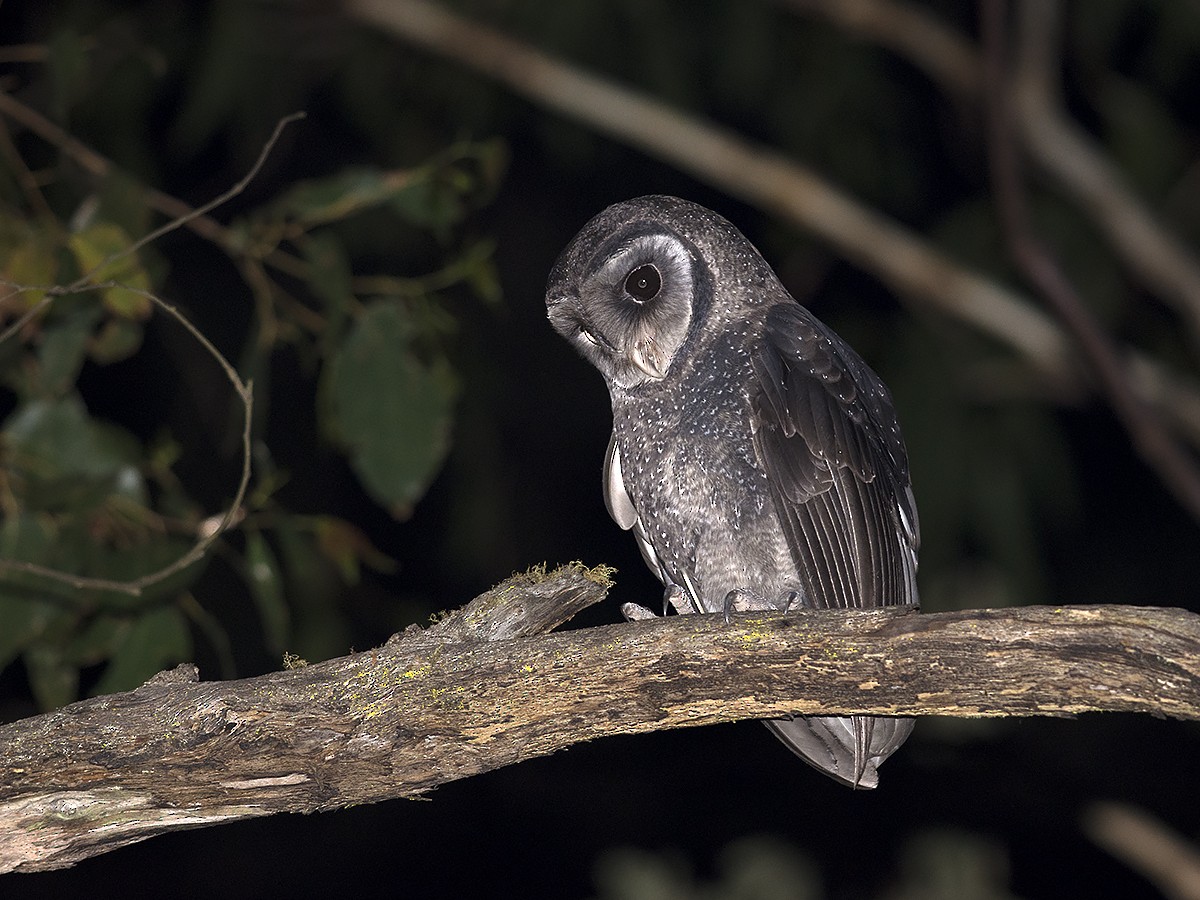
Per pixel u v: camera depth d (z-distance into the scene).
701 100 12.28
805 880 9.95
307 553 6.88
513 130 12.86
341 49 11.38
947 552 10.97
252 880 12.97
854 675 4.61
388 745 4.85
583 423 13.63
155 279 6.90
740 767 12.71
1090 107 12.42
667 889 9.71
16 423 6.76
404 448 6.74
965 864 10.03
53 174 7.01
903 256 10.83
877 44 11.80
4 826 4.84
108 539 6.72
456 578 12.90
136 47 10.45
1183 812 11.66
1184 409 10.98
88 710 4.87
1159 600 12.76
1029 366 11.35
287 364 12.61
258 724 4.80
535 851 13.03
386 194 6.88
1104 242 11.82
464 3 11.23
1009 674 4.43
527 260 13.30
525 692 4.80
